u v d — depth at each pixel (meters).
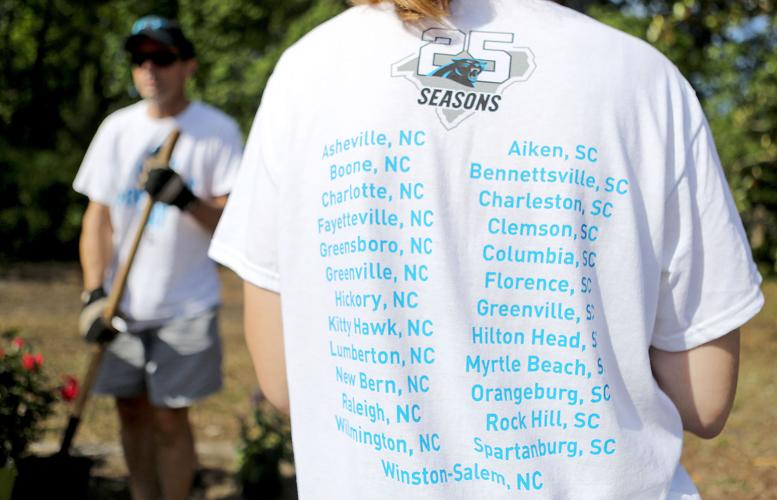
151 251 3.96
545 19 1.26
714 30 7.66
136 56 3.96
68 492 3.64
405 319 1.22
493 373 1.21
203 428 5.90
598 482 1.21
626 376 1.23
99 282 4.03
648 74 1.25
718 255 1.25
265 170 1.36
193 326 3.97
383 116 1.24
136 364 4.01
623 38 1.27
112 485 4.66
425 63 1.25
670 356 1.29
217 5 22.97
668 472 1.24
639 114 1.23
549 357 1.21
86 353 8.66
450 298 1.21
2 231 18.44
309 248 1.31
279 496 4.64
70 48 22.66
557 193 1.20
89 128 21.89
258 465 4.58
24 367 3.82
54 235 18.70
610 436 1.21
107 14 23.02
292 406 1.35
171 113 4.05
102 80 22.88
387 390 1.22
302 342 1.33
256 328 1.42
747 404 6.86
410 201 1.22
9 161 18.47
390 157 1.23
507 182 1.21
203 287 4.03
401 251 1.23
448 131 1.22
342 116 1.27
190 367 3.97
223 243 1.42
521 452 1.20
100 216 4.08
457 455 1.21
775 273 17.81
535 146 1.21
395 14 1.29
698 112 1.27
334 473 1.29
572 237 1.20
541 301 1.21
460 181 1.22
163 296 3.94
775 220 16.53
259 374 1.45
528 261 1.21
